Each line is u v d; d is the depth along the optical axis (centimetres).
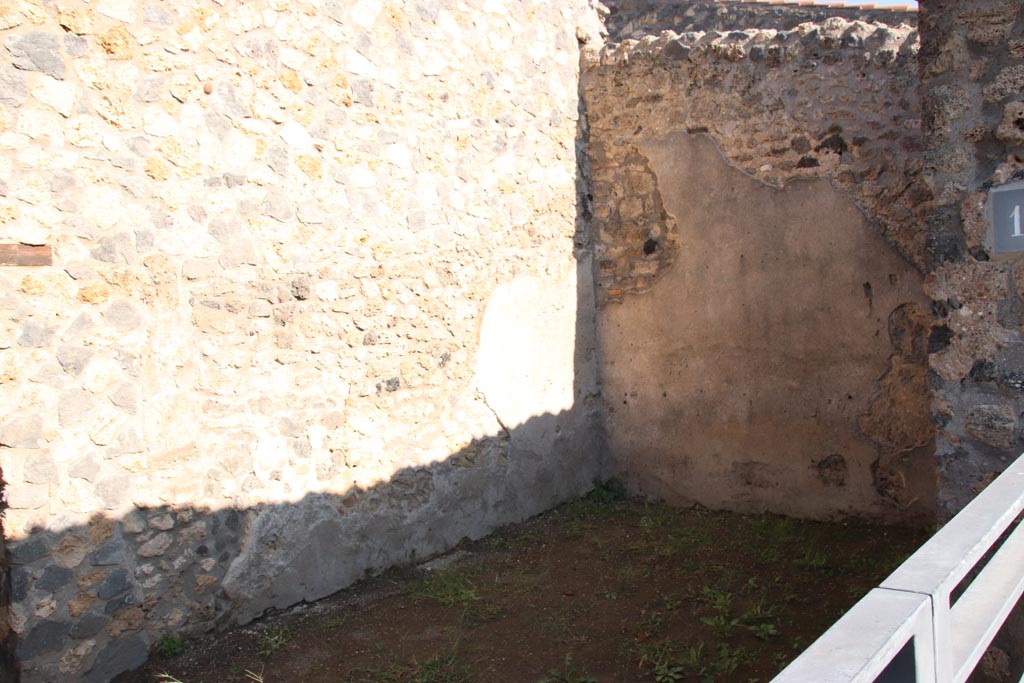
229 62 399
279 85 421
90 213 349
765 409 589
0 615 336
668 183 614
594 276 650
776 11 806
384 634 409
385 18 475
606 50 629
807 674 86
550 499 606
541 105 596
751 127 580
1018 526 162
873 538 534
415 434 498
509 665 378
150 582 371
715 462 610
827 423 568
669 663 375
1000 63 312
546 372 602
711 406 609
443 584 466
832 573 479
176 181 379
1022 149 309
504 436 566
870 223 545
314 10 437
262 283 414
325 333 443
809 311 569
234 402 402
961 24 319
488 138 550
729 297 597
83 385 347
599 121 637
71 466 343
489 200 550
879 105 539
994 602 138
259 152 412
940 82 326
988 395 324
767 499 592
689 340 614
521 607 443
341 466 453
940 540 124
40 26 334
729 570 490
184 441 382
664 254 620
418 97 496
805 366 573
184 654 379
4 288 323
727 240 595
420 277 498
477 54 540
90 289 349
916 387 537
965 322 328
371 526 470
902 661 101
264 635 401
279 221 421
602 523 585
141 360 366
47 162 336
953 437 334
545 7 602
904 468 545
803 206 566
